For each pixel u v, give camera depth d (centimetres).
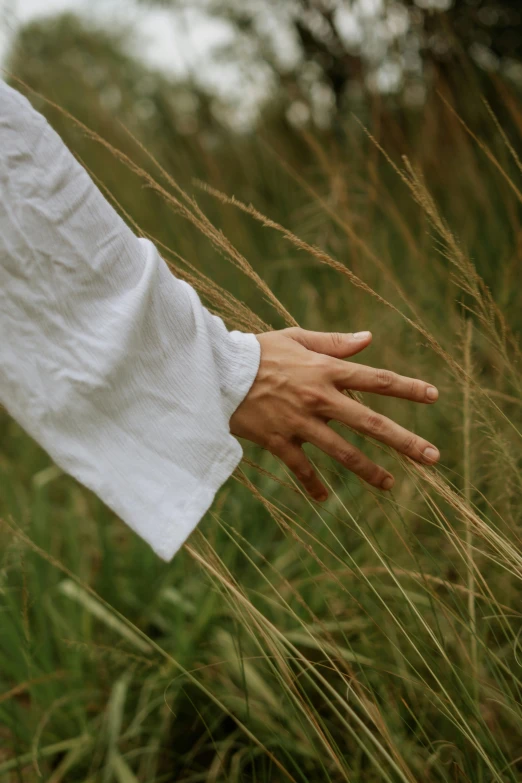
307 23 226
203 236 188
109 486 66
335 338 80
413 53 195
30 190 66
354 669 108
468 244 159
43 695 118
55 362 66
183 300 72
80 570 142
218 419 69
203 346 70
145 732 117
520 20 208
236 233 188
